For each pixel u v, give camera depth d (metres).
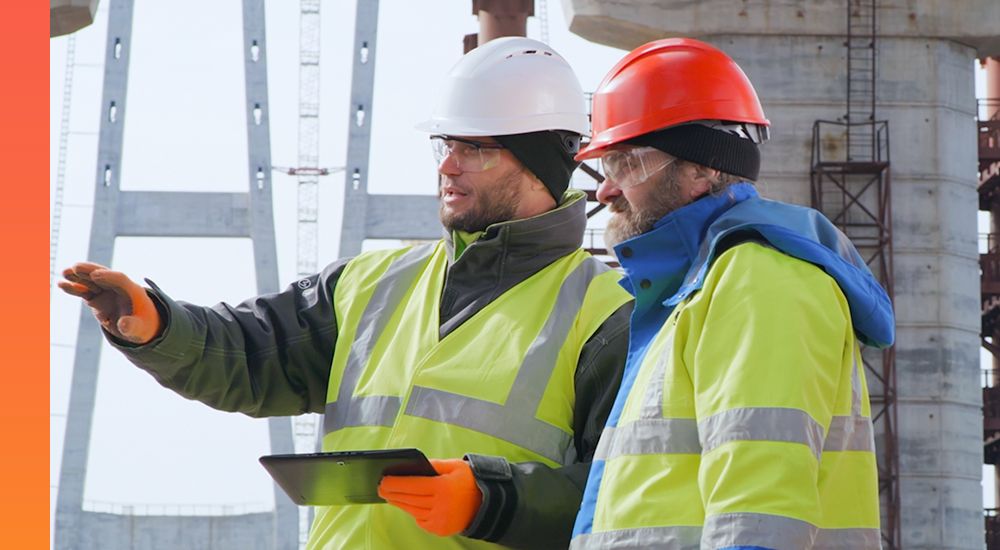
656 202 4.66
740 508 3.84
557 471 5.29
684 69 4.66
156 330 5.64
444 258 6.07
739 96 4.67
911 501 32.38
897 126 32.75
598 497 4.39
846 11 32.50
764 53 32.22
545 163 5.89
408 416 5.62
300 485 5.05
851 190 32.62
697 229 4.57
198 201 45.12
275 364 6.07
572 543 4.48
